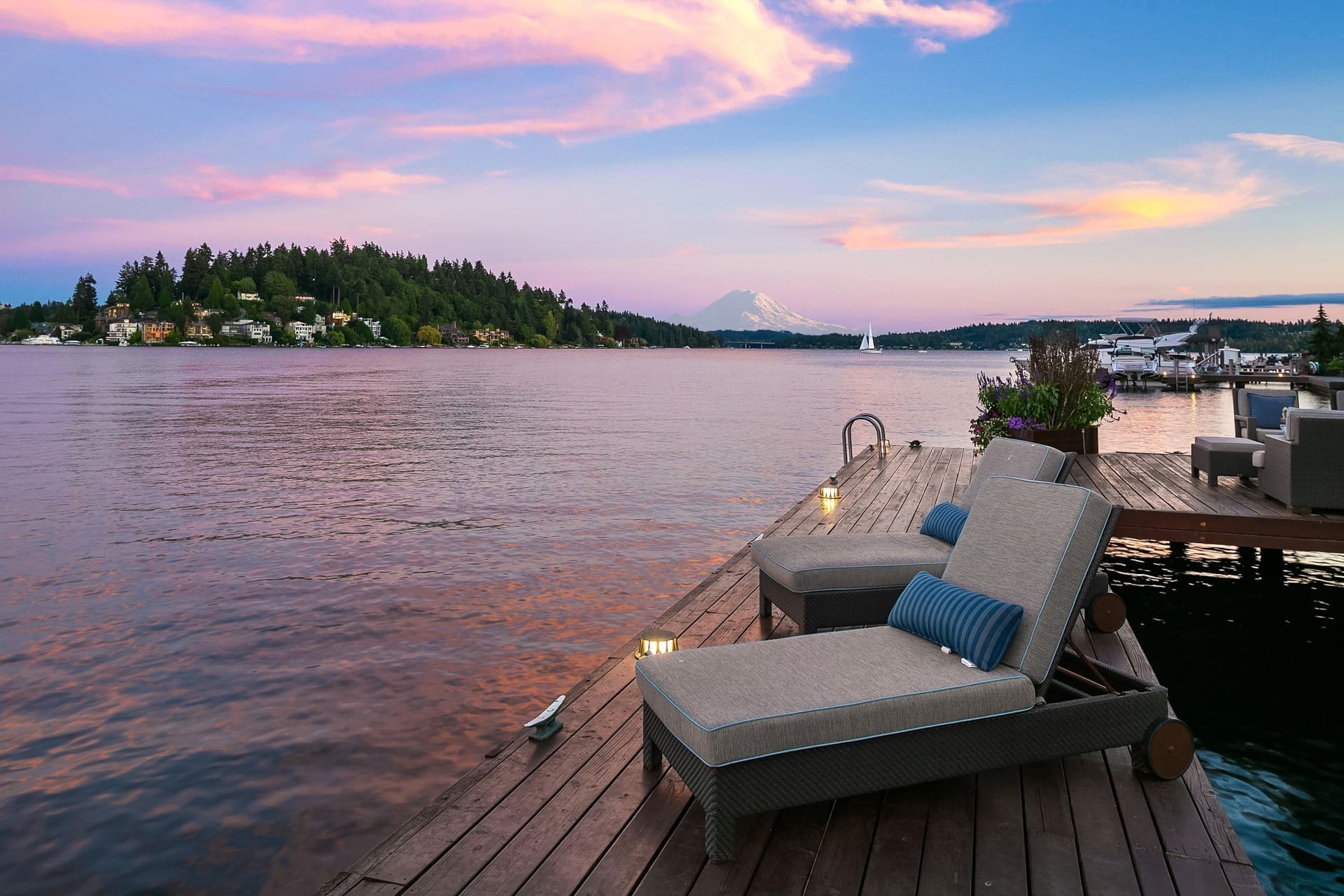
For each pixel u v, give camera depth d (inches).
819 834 106.0
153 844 149.7
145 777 174.2
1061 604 119.0
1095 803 113.5
